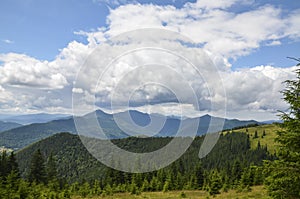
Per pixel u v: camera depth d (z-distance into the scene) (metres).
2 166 47.03
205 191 52.38
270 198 12.35
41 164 52.91
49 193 41.25
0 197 34.59
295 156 11.96
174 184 58.50
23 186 37.94
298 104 12.22
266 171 12.40
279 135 12.78
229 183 55.59
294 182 11.73
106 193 49.88
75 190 52.91
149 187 57.97
